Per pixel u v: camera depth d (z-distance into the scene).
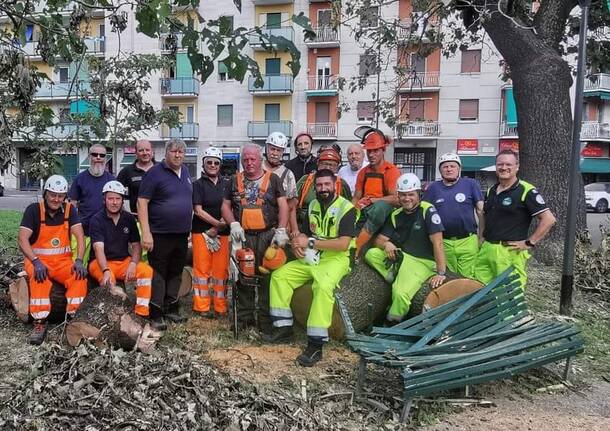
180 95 35.56
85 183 6.21
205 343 4.99
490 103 32.78
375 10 9.91
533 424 3.82
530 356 4.13
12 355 4.55
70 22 4.34
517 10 9.41
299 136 6.47
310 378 4.30
